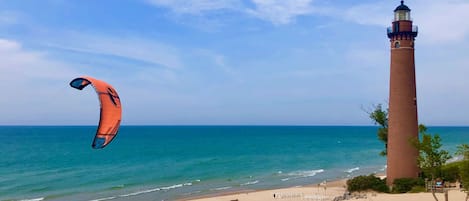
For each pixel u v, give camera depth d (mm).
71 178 90312
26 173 99125
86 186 79312
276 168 108062
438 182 53625
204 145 198500
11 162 123375
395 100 57625
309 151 164625
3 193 72000
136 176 93062
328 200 54375
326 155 146500
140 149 171500
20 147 179500
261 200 56438
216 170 103688
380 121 67812
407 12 57438
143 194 69312
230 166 112562
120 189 75312
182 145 197500
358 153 155125
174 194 68938
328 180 83688
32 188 77250
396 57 57625
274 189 70312
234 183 81812
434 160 44812
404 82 57094
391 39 58312
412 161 56594
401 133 57094
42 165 115875
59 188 77062
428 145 44938
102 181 85688
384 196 52750
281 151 164500
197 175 94500
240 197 59500
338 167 109875
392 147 57906
